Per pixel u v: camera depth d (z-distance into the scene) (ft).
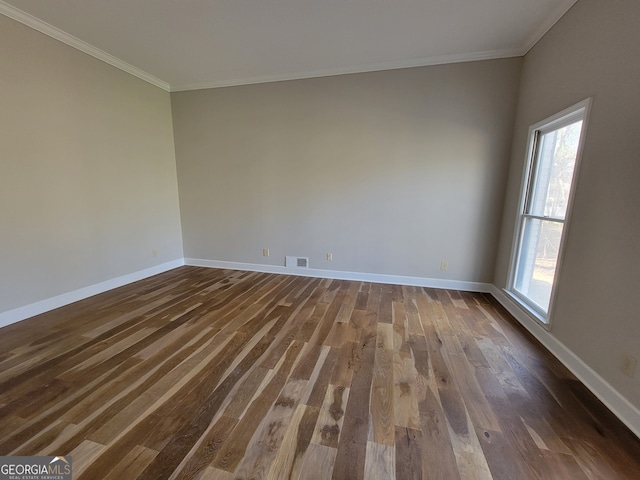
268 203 13.70
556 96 7.81
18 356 6.79
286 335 7.97
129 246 12.26
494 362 6.84
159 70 12.01
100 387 5.74
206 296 10.89
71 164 9.79
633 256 5.08
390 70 11.29
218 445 4.45
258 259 14.35
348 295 11.13
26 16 8.18
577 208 6.65
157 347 7.26
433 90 11.02
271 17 8.23
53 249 9.43
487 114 10.67
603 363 5.65
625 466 4.23
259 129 13.15
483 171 11.05
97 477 3.92
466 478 4.01
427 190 11.71
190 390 5.69
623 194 5.39
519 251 9.75
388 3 7.57
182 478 3.92
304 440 4.57
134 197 12.34
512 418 5.12
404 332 8.25
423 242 12.12
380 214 12.39
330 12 7.99
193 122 13.91
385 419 5.03
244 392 5.66
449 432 4.79
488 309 9.96
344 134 12.19
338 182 12.62
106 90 10.81
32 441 4.48
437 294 11.37
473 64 10.51
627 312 5.15
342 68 11.63
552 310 7.39
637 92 5.15
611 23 5.80
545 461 4.30
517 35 9.06
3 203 8.14
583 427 4.94
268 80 12.59
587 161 6.40
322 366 6.56
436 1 7.48
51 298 9.45
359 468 4.11
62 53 9.28
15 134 8.29
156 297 10.73
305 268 13.71
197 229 14.98
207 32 9.05
